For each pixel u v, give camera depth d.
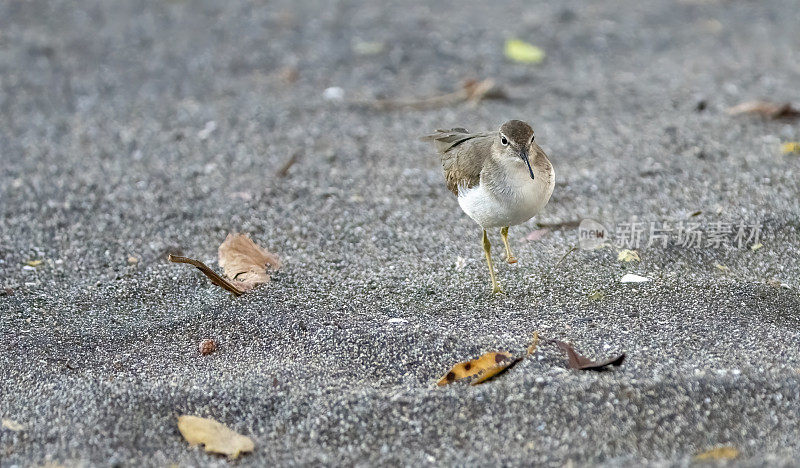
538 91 16.53
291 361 8.45
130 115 15.97
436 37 19.45
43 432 7.45
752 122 14.44
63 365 8.58
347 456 7.11
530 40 19.09
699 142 13.71
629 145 13.82
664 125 14.51
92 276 10.59
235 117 15.74
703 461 6.77
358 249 11.06
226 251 10.60
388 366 8.32
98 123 15.64
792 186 11.91
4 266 10.84
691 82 16.52
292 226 11.73
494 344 8.42
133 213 12.21
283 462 7.07
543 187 9.27
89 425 7.50
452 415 7.42
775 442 7.01
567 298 9.49
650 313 8.99
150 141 14.82
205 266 9.64
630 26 19.89
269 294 9.90
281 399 7.76
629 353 8.16
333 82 17.34
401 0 22.16
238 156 14.12
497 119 15.23
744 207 11.41
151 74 17.88
